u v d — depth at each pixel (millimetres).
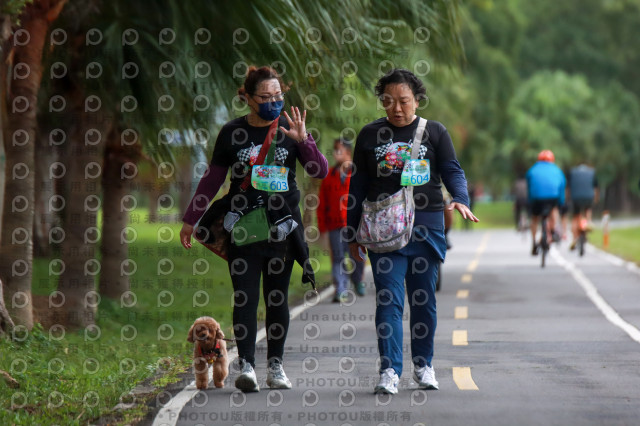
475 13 134000
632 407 17938
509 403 18297
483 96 134750
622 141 170250
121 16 27797
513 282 46062
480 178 168375
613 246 76625
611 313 33469
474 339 27234
